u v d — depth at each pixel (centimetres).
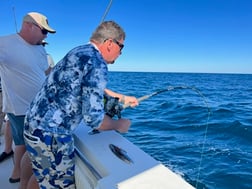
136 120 763
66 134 125
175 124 705
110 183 111
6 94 188
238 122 716
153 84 2725
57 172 132
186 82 3491
